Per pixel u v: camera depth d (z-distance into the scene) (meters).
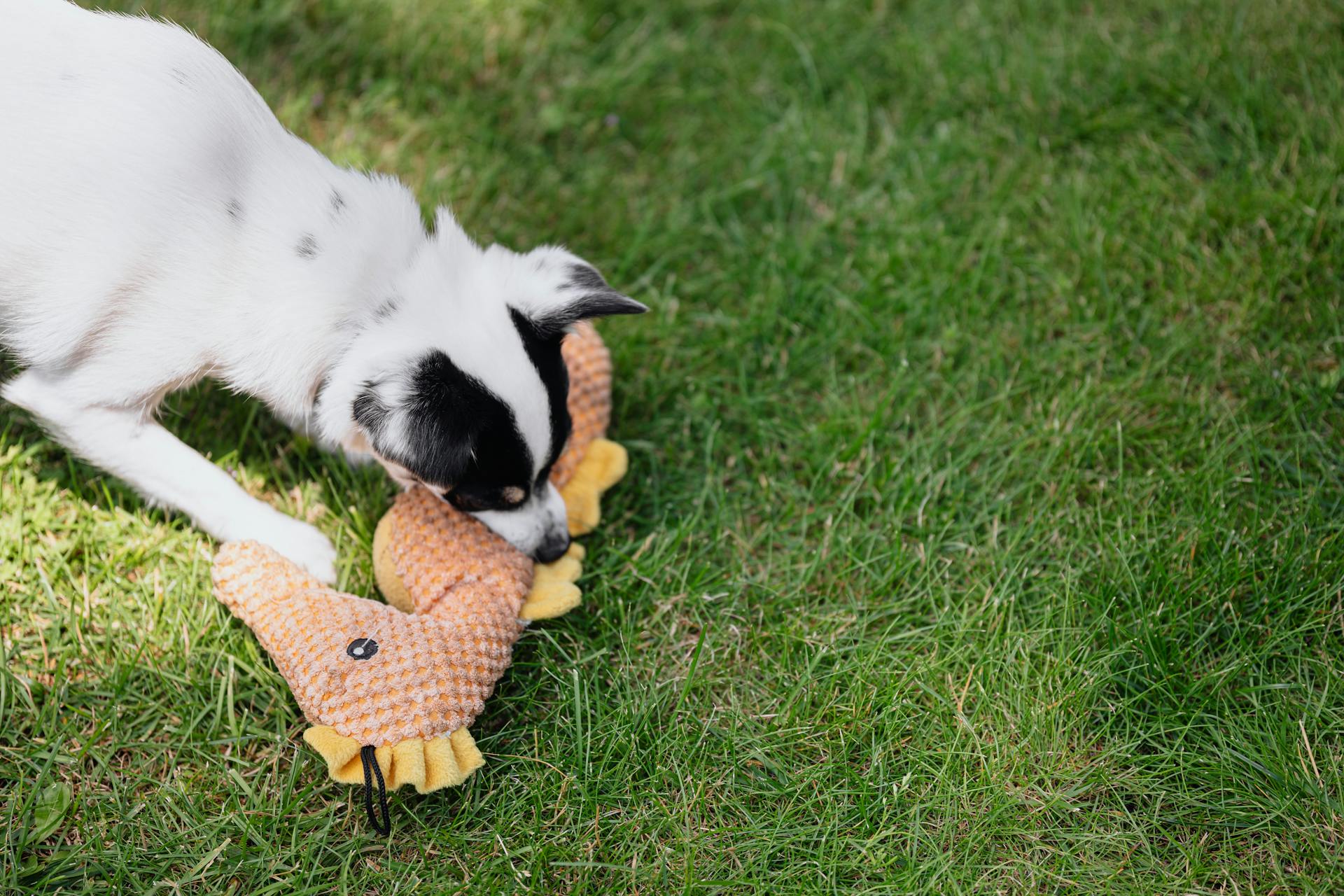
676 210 1.59
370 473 1.41
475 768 1.24
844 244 1.58
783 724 1.32
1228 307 1.51
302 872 1.25
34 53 1.27
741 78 1.69
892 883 1.25
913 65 1.68
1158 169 1.60
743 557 1.40
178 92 1.28
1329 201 1.55
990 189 1.61
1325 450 1.43
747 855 1.27
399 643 1.25
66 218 1.27
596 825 1.27
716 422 1.46
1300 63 1.64
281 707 1.30
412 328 1.28
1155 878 1.26
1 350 1.34
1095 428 1.44
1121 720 1.32
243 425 1.43
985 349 1.50
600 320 1.50
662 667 1.35
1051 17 1.72
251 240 1.28
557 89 1.67
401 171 1.59
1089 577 1.38
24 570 1.34
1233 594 1.36
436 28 1.67
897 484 1.43
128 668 1.31
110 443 1.33
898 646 1.35
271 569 1.30
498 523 1.33
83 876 1.24
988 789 1.29
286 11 1.64
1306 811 1.27
